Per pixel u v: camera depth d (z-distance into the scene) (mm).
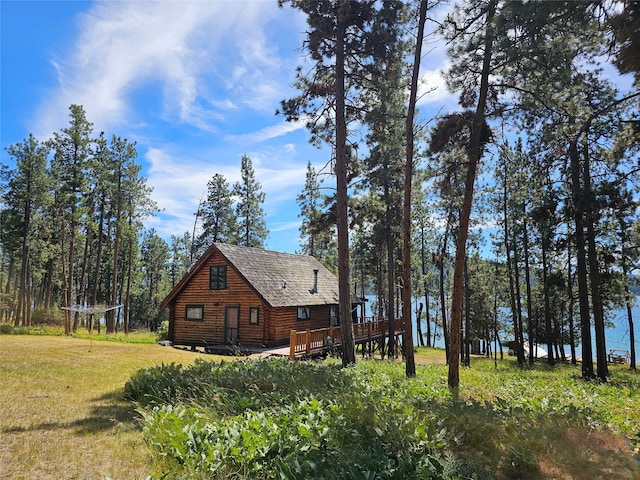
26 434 5707
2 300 41875
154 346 20516
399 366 16078
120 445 5375
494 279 32031
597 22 8406
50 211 34969
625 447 5422
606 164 15984
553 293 27406
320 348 20094
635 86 9969
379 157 19172
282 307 22562
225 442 4848
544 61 9625
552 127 10680
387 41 13906
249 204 44312
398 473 4023
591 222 16062
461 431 5438
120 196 34125
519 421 5828
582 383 14984
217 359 15406
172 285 64438
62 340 19609
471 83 11930
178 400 7246
